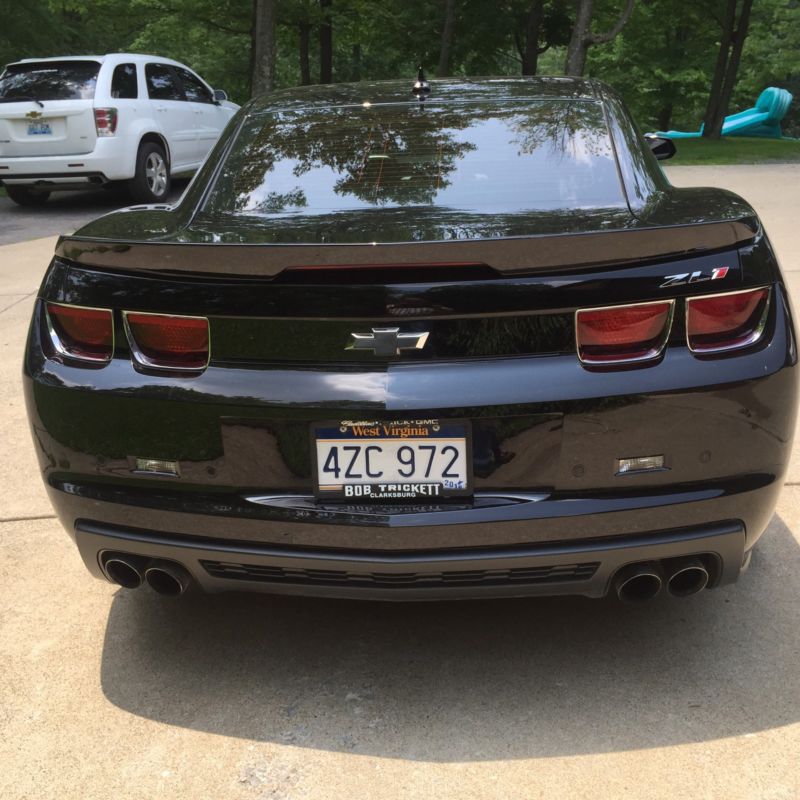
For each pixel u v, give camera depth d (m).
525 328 1.97
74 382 2.18
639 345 2.00
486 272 1.95
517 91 2.93
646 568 2.12
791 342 2.10
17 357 5.42
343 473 2.05
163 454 2.14
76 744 2.19
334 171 2.55
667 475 2.04
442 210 2.32
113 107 10.90
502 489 2.04
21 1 25.00
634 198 2.36
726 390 2.01
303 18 24.08
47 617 2.74
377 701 2.31
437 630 2.61
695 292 1.99
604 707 2.25
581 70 16.88
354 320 1.98
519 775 2.03
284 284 1.99
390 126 2.74
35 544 3.21
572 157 2.53
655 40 33.00
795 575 2.84
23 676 2.45
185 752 2.15
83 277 2.19
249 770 2.09
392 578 2.10
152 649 2.56
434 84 3.07
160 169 11.84
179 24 24.77
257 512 2.09
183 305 2.07
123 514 2.21
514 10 25.17
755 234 2.10
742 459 2.07
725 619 2.62
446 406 1.97
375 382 1.98
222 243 2.07
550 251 1.94
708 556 2.15
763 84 43.19
